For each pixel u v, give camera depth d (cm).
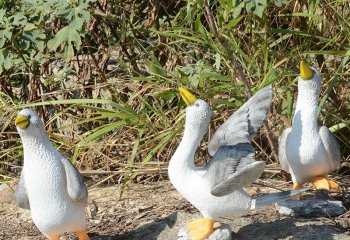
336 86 693
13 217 653
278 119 674
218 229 543
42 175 521
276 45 725
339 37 701
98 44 755
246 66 716
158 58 771
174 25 733
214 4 739
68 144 687
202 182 521
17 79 795
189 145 527
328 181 566
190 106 527
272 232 565
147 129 677
